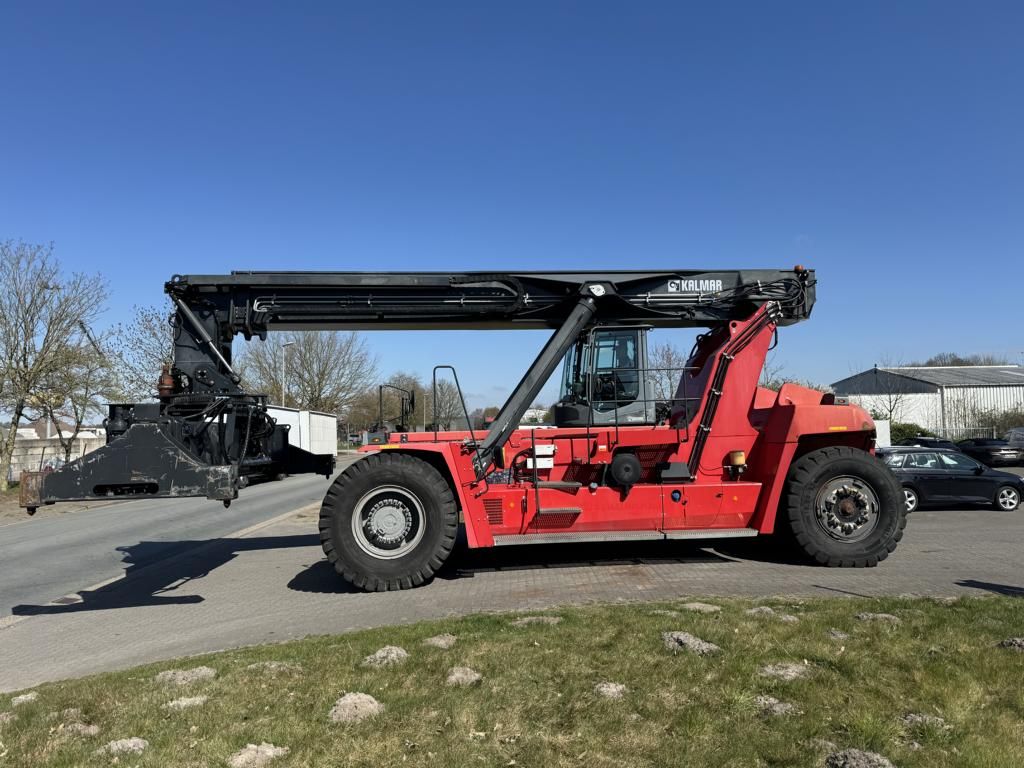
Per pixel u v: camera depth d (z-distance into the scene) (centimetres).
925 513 1371
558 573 800
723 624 510
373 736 352
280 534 1300
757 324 854
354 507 756
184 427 759
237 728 366
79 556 1158
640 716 367
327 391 6125
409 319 855
